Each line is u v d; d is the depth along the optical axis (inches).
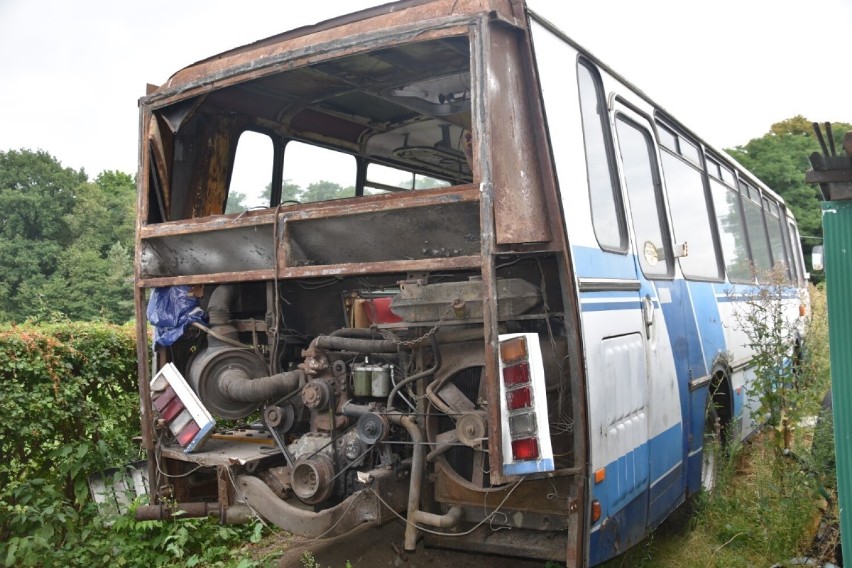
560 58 177.6
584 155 181.9
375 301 200.4
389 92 230.2
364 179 274.2
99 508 234.2
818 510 229.6
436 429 174.4
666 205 243.8
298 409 199.0
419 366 175.2
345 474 182.4
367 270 169.6
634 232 209.5
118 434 243.4
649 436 200.8
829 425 240.1
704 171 308.0
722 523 243.0
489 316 148.4
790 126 1498.5
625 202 204.7
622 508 180.4
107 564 214.5
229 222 193.6
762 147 1365.7
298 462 179.3
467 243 163.0
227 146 232.8
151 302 216.4
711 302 278.5
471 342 170.1
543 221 161.5
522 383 148.3
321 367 187.5
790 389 273.1
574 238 165.6
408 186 298.0
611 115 205.2
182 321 210.1
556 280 172.1
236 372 206.1
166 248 210.7
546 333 173.9
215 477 223.9
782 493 234.2
